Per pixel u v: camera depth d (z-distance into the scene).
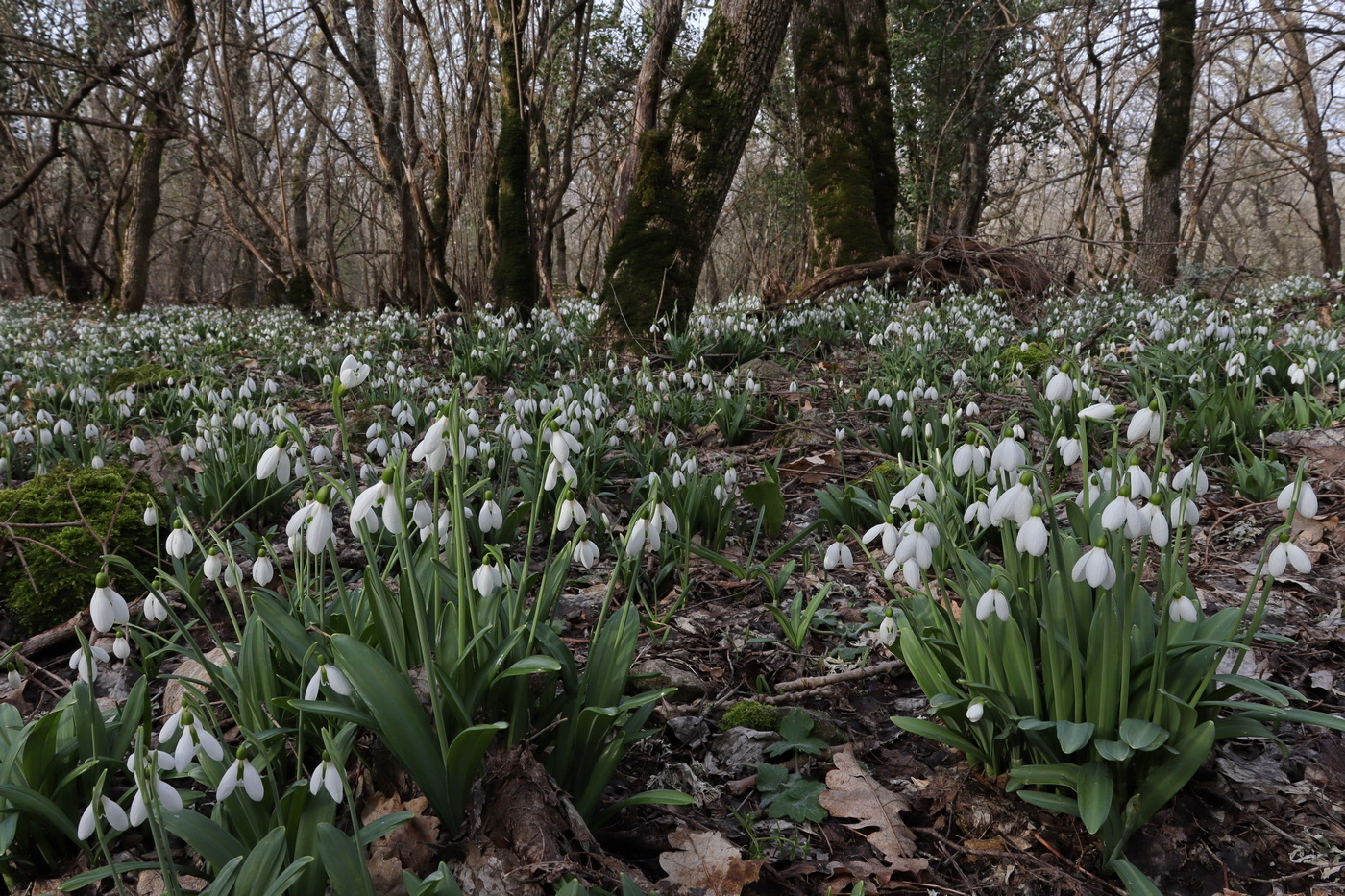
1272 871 2.11
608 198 22.20
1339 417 5.38
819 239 13.78
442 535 2.53
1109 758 1.90
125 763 1.94
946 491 2.73
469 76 12.90
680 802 2.05
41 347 10.73
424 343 10.57
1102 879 2.08
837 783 2.41
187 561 3.61
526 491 4.08
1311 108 20.67
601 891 1.78
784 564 4.00
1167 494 2.08
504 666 2.11
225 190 17.94
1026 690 2.13
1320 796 2.33
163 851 1.52
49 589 3.31
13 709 2.18
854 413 6.27
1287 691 1.94
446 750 1.89
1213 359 6.45
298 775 1.98
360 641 2.08
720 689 2.96
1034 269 13.34
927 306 11.23
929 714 2.75
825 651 3.21
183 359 9.35
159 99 14.16
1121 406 2.00
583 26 14.66
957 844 2.23
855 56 14.11
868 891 2.08
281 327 13.15
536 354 8.77
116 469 4.05
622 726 2.27
